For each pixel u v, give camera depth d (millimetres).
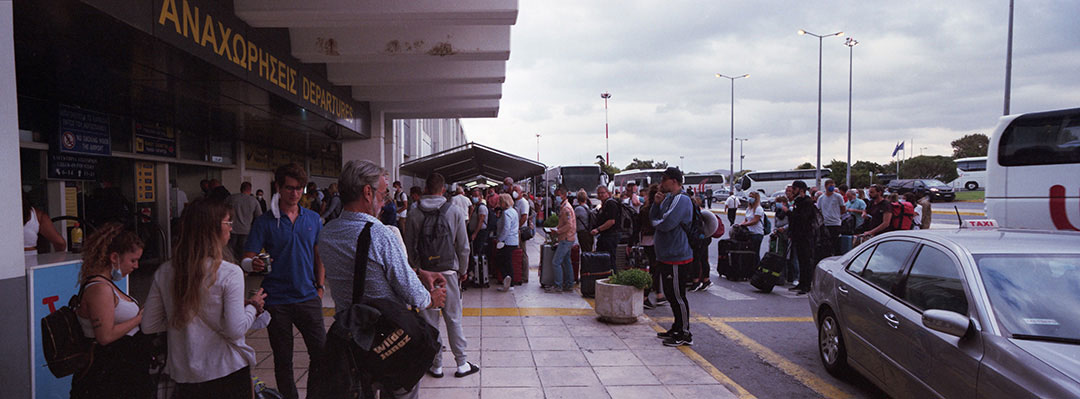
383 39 8859
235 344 2572
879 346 4074
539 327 6594
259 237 3584
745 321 7195
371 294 2510
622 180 51281
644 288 6887
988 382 2924
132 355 2707
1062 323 3094
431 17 7203
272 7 6727
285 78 8383
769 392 4656
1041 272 3434
